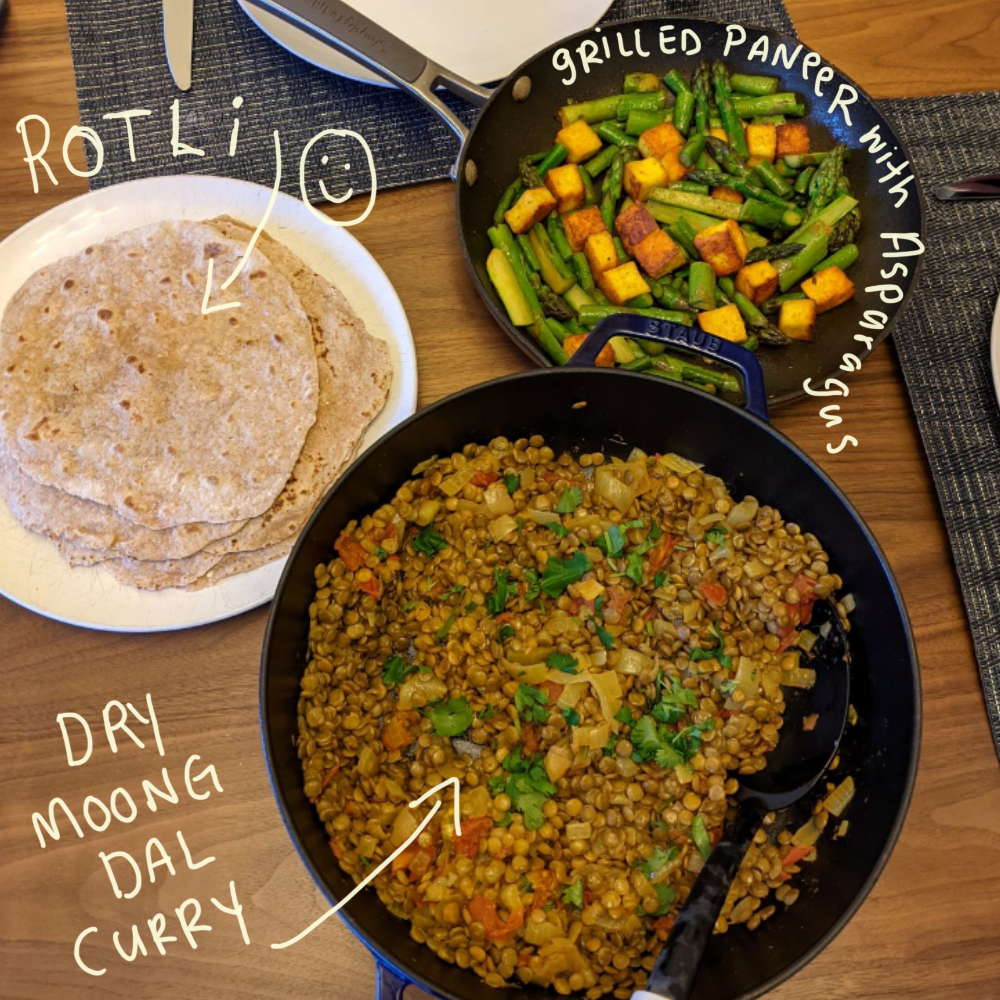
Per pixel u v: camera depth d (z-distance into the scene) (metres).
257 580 0.53
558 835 0.50
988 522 0.56
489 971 0.46
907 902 0.50
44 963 0.49
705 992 0.44
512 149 0.62
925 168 0.64
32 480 0.53
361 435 0.56
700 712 0.51
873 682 0.49
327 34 0.58
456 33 0.65
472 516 0.54
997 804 0.52
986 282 0.61
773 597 0.52
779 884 0.49
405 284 0.61
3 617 0.53
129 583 0.52
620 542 0.53
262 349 0.55
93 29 0.66
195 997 0.48
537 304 0.58
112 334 0.55
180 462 0.52
